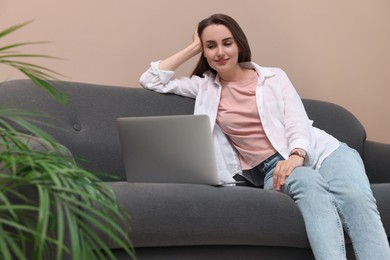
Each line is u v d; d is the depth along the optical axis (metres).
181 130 1.87
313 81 3.12
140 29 2.80
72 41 2.67
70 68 2.66
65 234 1.41
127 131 1.91
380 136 3.23
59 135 2.20
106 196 1.23
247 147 2.38
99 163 2.30
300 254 2.02
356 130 2.85
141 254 1.72
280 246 1.97
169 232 1.70
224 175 2.30
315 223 1.90
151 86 2.52
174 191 1.74
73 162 1.22
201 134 1.87
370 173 2.75
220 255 1.85
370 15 3.22
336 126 2.84
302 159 2.15
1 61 1.17
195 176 1.90
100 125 2.33
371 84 3.22
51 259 1.40
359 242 1.95
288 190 2.04
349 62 3.19
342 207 2.00
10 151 1.13
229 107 2.42
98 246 1.57
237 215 1.81
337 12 3.17
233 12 2.99
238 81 2.46
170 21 2.87
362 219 1.95
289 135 2.29
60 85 2.29
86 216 1.09
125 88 2.49
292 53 3.08
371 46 3.22
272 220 1.87
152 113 2.45
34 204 1.38
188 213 1.73
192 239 1.75
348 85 3.18
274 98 2.40
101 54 2.72
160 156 1.90
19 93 2.18
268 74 2.45
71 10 2.67
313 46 3.12
